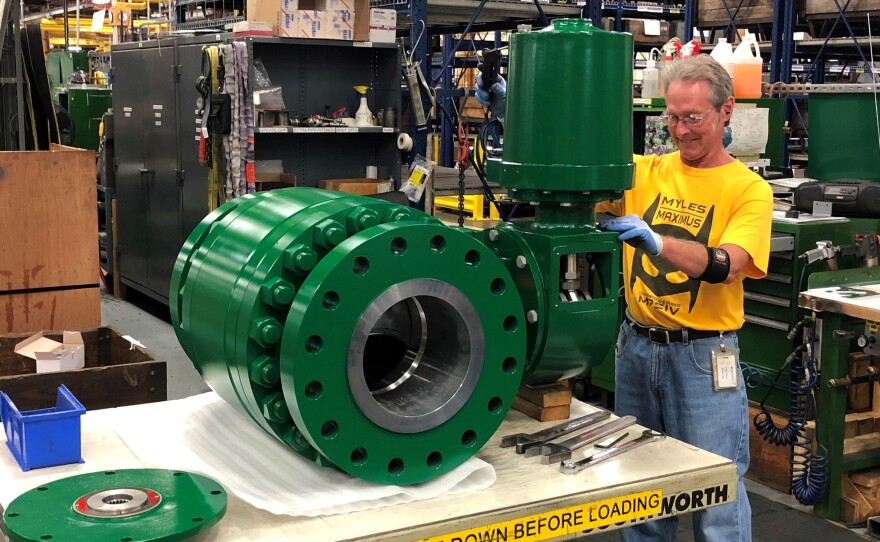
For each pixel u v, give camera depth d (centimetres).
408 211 144
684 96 209
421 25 479
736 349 220
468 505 136
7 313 373
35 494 129
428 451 141
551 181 157
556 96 155
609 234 165
